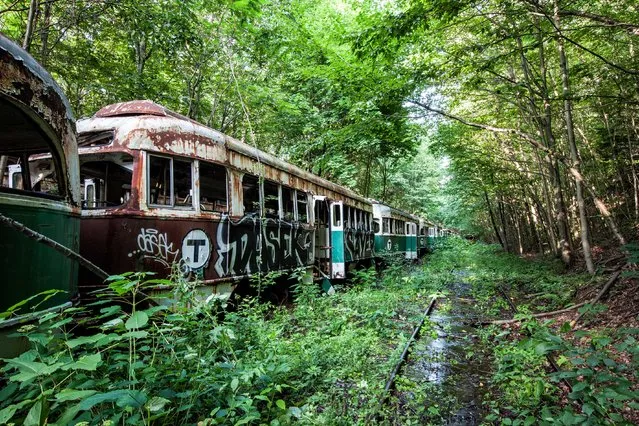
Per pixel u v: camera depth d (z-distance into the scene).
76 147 4.45
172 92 13.02
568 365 4.92
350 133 11.30
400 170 34.62
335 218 12.98
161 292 5.62
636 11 9.29
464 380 5.18
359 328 6.98
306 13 13.51
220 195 8.11
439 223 54.62
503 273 14.86
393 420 4.00
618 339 5.72
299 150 15.12
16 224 2.70
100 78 10.16
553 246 18.12
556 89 13.38
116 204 6.82
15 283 3.40
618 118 13.39
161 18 7.96
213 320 4.03
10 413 2.13
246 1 5.64
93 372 3.10
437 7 7.37
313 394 4.42
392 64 10.21
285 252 9.43
